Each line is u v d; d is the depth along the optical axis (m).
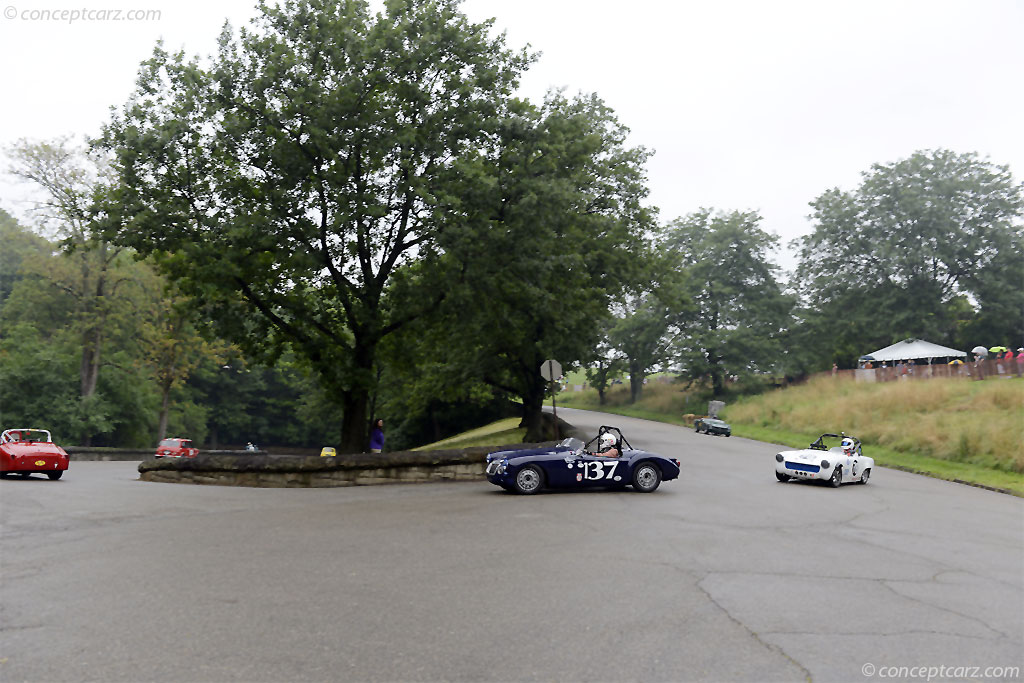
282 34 23.00
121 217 21.02
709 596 7.46
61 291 56.12
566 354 36.34
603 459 17.17
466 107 23.25
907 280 71.12
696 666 5.38
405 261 25.20
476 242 22.27
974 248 67.25
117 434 66.88
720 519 13.14
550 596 7.34
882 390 43.06
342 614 6.56
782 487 19.36
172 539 10.52
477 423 62.31
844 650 5.85
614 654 5.61
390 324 24.52
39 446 22.31
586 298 32.38
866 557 9.95
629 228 36.78
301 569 8.45
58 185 44.88
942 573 9.06
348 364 23.39
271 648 5.60
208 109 21.95
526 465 16.86
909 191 70.00
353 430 24.23
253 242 21.12
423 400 52.16
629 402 89.62
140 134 21.44
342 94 21.88
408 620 6.41
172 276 23.20
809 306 78.56
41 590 7.36
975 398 35.69
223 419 89.62
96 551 9.54
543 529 11.61
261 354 25.20
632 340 80.31
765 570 8.84
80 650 5.49
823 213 76.38
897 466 28.47
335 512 13.73
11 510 13.86
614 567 8.79
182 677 4.97
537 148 23.77
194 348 58.47
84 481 21.83
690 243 79.00
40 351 59.38
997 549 11.13
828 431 38.94
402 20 23.70
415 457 20.61
